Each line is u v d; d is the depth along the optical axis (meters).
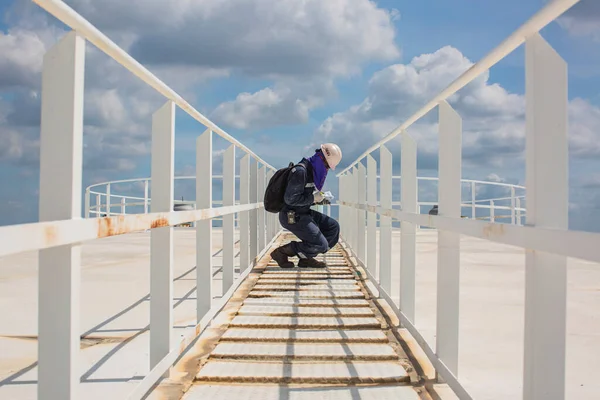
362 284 5.98
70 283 1.65
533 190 1.65
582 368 2.92
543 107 1.65
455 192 2.69
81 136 1.69
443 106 2.74
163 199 2.80
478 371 2.89
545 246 1.51
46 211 1.64
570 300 4.79
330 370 2.96
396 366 3.04
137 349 3.26
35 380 2.67
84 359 3.06
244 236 6.48
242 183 6.47
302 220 6.52
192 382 2.82
